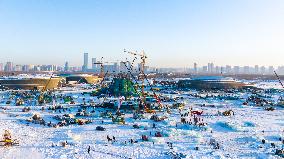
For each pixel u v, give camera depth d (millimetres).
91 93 152750
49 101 123375
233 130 74562
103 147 57406
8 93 156750
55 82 198125
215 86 198875
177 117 92500
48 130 71438
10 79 184625
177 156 51812
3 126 74875
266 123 84812
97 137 65250
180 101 132000
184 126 77938
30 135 65812
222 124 80375
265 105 123438
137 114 93312
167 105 114188
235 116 96188
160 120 85688
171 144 58719
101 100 129125
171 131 69562
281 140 65312
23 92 157875
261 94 164875
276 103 128375
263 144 61844
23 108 106125
